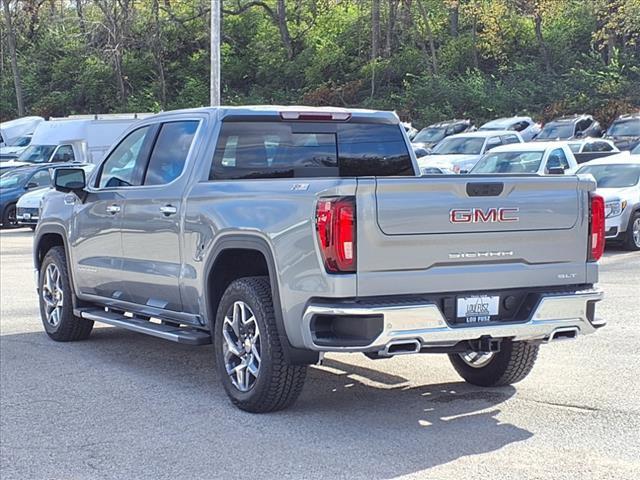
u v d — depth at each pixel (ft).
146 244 25.90
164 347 30.60
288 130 25.48
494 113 148.46
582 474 17.54
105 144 99.55
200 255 23.45
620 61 153.28
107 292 28.50
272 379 21.17
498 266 20.70
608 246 59.26
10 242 67.51
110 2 177.68
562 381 24.88
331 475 17.65
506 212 20.61
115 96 183.42
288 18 186.91
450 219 20.02
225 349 22.63
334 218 19.30
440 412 22.06
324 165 25.94
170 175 25.52
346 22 179.42
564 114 140.97
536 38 164.66
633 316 34.09
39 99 189.57
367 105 157.99
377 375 25.95
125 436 20.54
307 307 19.85
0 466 18.70
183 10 185.68
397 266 19.67
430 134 124.16
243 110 24.93
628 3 144.66
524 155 68.59
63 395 24.30
